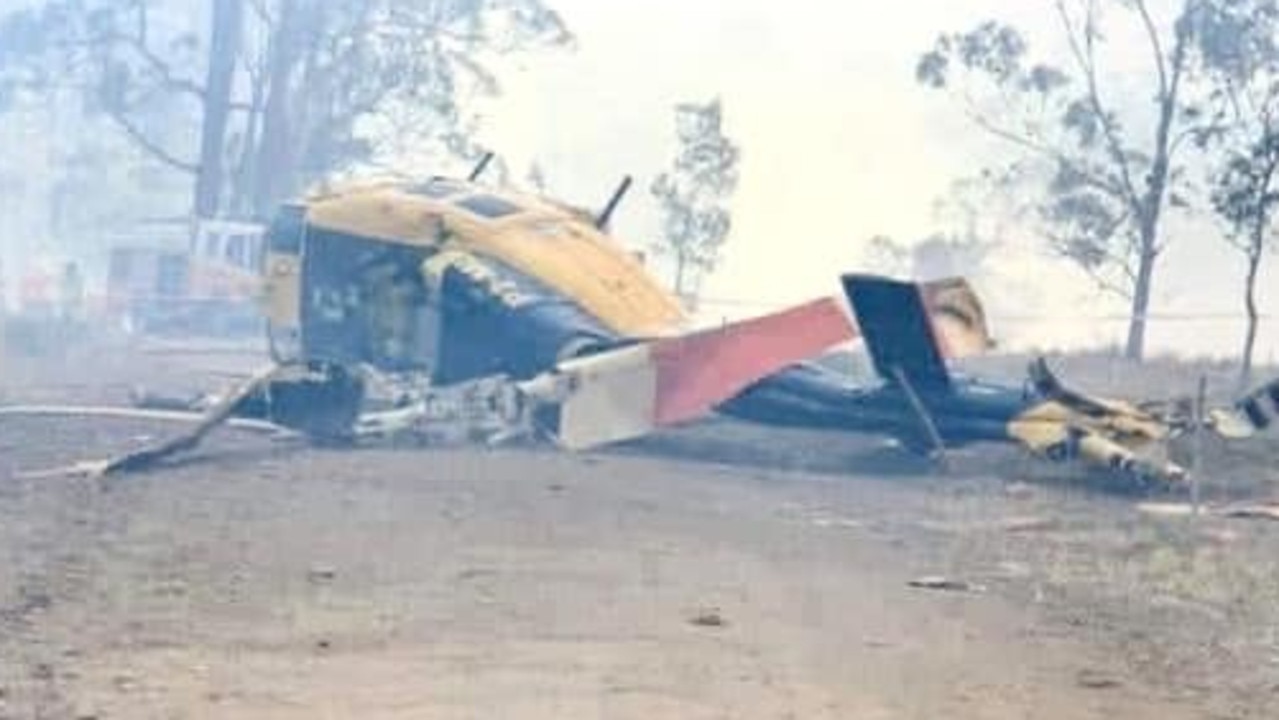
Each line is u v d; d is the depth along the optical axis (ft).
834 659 36.11
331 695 31.42
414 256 88.53
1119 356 151.33
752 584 45.39
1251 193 153.99
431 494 61.87
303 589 42.39
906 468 77.61
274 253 93.45
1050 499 68.59
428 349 87.76
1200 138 173.17
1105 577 49.67
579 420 78.54
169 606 39.70
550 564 47.39
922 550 54.03
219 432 83.35
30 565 44.68
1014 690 34.12
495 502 60.34
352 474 67.36
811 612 41.60
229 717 29.68
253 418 78.74
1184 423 76.33
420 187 92.02
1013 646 38.78
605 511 59.31
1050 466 76.38
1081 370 140.97
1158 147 174.50
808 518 60.64
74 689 31.32
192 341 173.17
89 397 102.17
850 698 32.60
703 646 36.81
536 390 79.25
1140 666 37.27
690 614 40.50
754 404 82.33
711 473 73.77
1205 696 34.65
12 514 54.29
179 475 66.33
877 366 79.05
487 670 33.83
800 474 74.64
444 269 87.35
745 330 79.92
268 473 67.26
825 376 82.99
